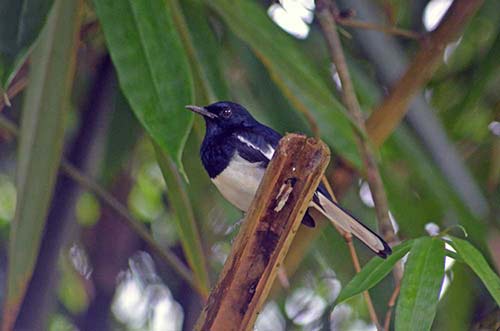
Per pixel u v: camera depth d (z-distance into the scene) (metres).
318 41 12.02
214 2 9.35
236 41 11.31
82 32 11.79
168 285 15.80
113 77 12.68
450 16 10.86
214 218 13.05
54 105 9.36
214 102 10.62
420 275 7.83
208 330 7.18
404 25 13.49
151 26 8.74
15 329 11.17
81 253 15.37
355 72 11.61
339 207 9.11
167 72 8.63
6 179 15.59
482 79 12.43
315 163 6.98
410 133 11.12
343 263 11.91
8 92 11.18
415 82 10.71
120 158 13.21
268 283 7.11
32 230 9.35
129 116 13.15
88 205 15.64
